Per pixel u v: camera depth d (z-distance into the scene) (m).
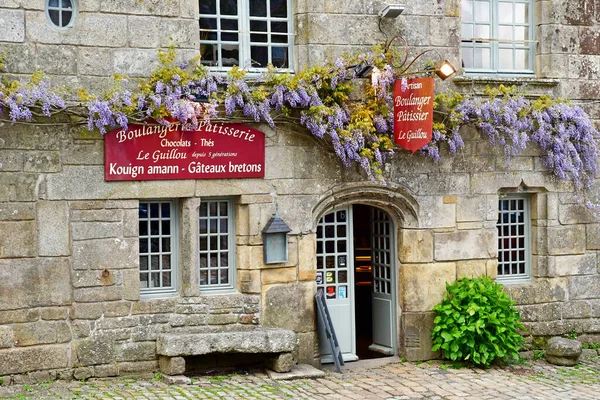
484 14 13.47
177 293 11.89
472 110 12.80
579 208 13.67
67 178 11.12
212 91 11.58
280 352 11.64
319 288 12.78
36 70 10.91
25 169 10.95
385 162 12.58
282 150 12.12
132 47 11.41
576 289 13.67
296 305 12.26
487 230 13.14
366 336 14.68
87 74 11.20
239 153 11.88
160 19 11.55
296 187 12.20
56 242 11.11
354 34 12.42
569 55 13.52
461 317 12.48
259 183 12.03
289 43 12.45
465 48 13.34
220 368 11.89
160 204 11.86
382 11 12.43
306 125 11.98
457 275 13.02
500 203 13.63
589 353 13.55
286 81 11.81
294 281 12.24
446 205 12.92
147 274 11.83
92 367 11.29
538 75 13.59
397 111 12.12
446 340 12.46
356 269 14.93
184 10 11.66
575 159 13.44
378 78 12.18
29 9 10.93
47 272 11.08
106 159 11.23
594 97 13.69
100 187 11.28
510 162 13.26
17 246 10.92
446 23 12.86
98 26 11.24
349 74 12.22
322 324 12.30
